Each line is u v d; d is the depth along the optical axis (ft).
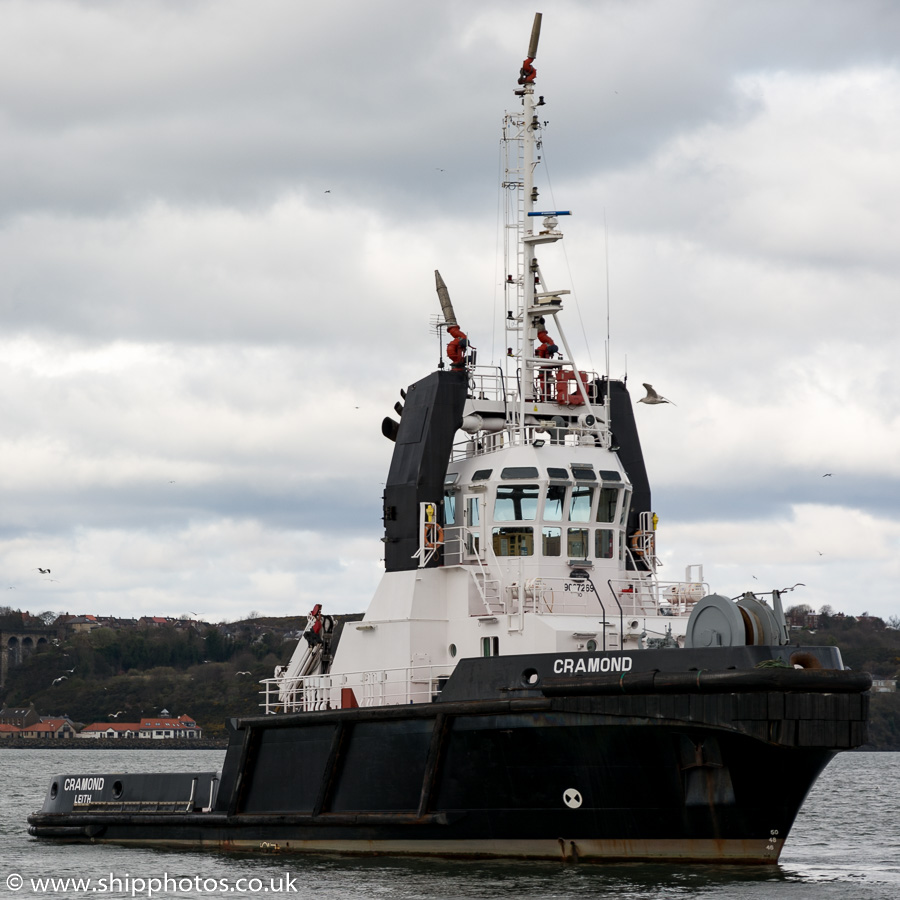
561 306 315.17
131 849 329.11
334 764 285.64
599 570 304.09
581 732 254.47
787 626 258.78
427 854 276.62
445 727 269.44
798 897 236.22
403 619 299.79
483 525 301.02
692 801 250.78
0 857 317.22
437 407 307.37
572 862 264.93
